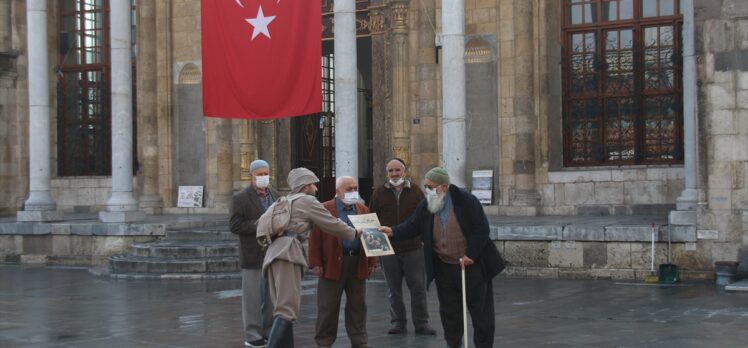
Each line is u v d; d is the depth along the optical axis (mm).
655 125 22734
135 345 11641
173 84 28109
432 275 10031
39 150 25016
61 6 30656
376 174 25625
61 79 30609
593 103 23391
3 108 29266
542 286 17016
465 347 9688
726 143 17234
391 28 25125
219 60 21562
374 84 25625
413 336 11906
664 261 17656
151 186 28125
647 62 22828
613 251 18016
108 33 30000
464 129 20391
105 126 29969
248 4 21234
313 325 13023
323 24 26938
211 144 27625
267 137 27203
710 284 16859
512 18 23672
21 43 29484
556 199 23359
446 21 20344
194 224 23453
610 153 23250
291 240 10109
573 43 23688
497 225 19141
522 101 23422
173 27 28078
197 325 13188
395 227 10359
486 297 10000
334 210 10992
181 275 19531
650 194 22391
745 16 17062
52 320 14008
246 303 11406
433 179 9938
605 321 12734
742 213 17109
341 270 10609
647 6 22875
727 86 17219
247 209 11383
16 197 29594
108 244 22984
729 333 11570
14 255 24250
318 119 29016
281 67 20938
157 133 28188
